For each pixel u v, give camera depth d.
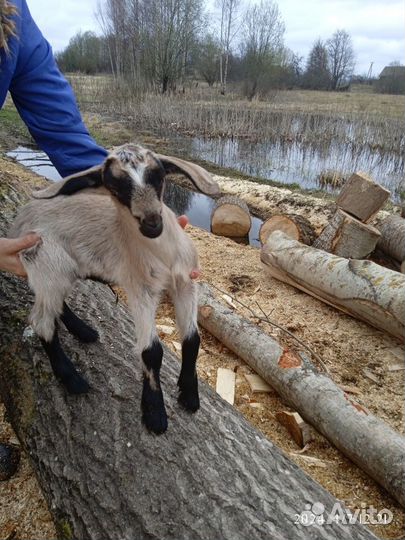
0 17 0.66
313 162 3.57
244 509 0.54
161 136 4.38
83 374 0.73
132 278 0.61
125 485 0.57
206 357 1.07
